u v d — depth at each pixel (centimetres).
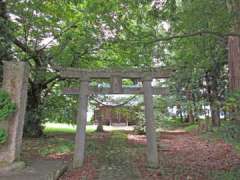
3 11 1215
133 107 2077
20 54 1519
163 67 1038
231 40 941
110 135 1953
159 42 920
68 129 2317
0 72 1145
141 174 902
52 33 1534
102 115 2670
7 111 798
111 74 1054
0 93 805
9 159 808
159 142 1611
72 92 1062
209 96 1992
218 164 1010
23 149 1198
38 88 1609
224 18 799
